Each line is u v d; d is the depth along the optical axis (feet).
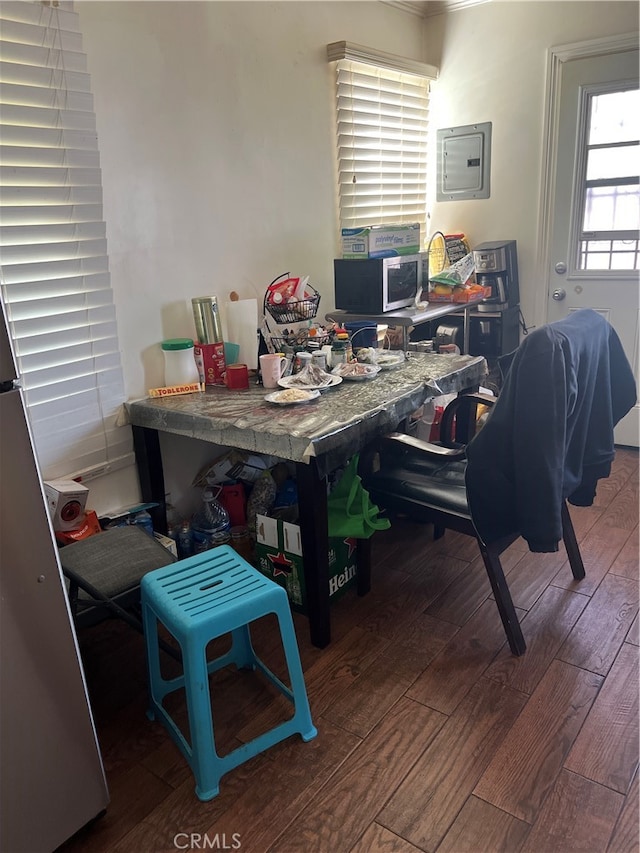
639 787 4.83
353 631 6.81
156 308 7.88
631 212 10.61
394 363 8.25
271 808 4.80
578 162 10.82
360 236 9.59
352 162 10.55
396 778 5.00
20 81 6.19
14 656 3.93
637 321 10.98
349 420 6.25
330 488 8.04
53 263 6.64
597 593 7.27
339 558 7.16
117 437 7.64
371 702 5.80
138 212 7.48
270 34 8.80
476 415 9.34
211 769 4.89
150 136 7.47
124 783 5.08
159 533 7.95
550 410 5.34
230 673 6.28
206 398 7.51
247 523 8.51
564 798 4.77
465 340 10.84
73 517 6.73
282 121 9.20
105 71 6.91
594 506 9.44
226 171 8.49
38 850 4.29
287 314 8.75
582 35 10.28
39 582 4.00
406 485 6.86
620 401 7.12
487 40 11.19
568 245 11.28
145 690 6.14
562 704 5.67
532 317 11.98
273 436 6.07
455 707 5.69
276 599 5.17
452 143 12.04
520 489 5.56
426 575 7.84
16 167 6.23
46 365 6.79
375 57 10.19
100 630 7.13
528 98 11.02
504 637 6.60
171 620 4.88
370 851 4.44
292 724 5.32
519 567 7.88
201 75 7.96
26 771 4.12
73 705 4.34
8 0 5.98
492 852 4.41
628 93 10.15
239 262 8.91
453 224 12.50
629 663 6.14
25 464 3.81
